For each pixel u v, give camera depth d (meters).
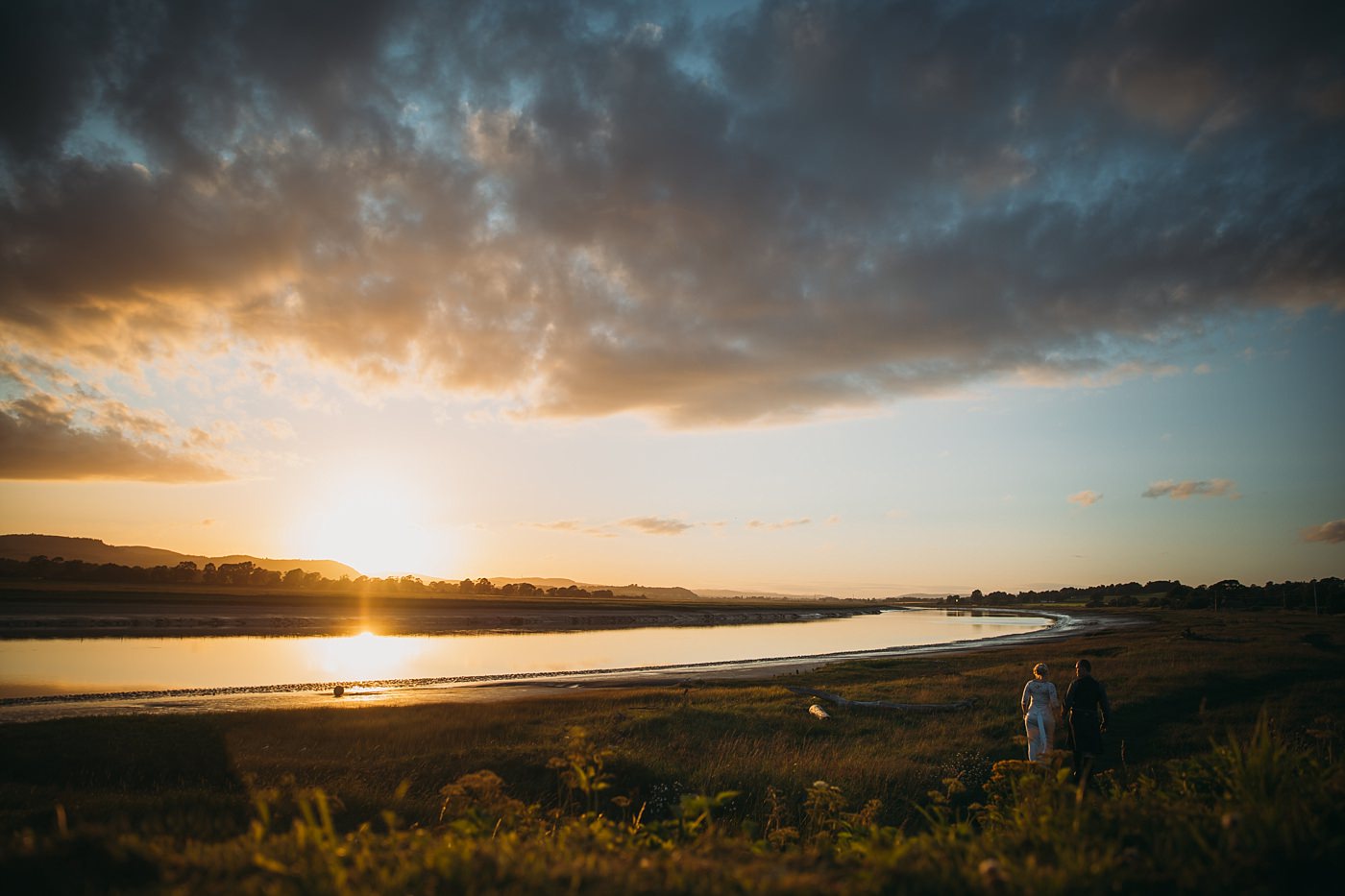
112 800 10.23
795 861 4.13
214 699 27.27
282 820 9.62
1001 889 3.51
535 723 18.80
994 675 28.86
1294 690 22.47
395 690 31.09
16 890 3.49
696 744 16.34
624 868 3.79
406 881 3.42
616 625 110.06
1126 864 3.96
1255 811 4.50
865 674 35.16
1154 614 139.38
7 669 36.47
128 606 85.00
